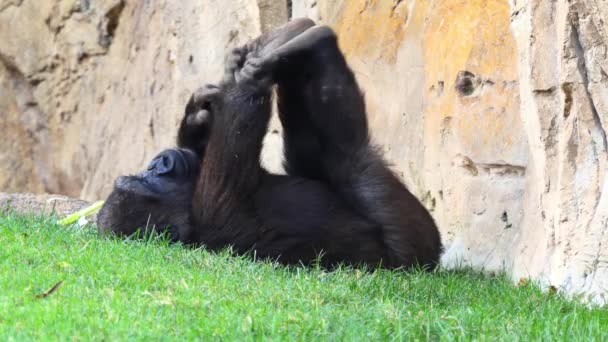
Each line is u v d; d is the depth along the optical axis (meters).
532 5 17.70
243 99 17.97
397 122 25.08
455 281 17.36
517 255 19.52
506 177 20.81
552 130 17.81
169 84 39.12
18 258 15.88
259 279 15.65
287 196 18.69
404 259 18.72
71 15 46.12
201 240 18.44
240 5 33.59
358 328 12.63
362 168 18.97
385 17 26.33
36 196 27.33
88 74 45.59
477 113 21.45
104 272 15.13
